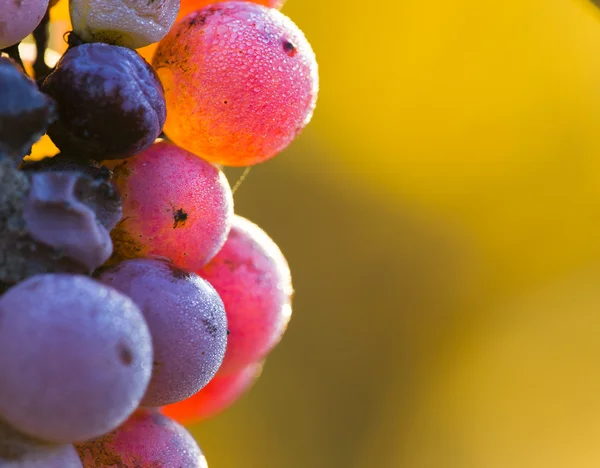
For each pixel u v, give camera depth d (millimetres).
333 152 553
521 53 541
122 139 246
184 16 266
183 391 250
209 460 516
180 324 248
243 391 284
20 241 236
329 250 554
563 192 552
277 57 258
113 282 249
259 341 270
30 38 255
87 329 231
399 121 549
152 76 249
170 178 256
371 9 540
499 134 551
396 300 554
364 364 551
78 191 239
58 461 237
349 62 548
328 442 541
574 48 537
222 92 256
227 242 270
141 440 254
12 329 230
